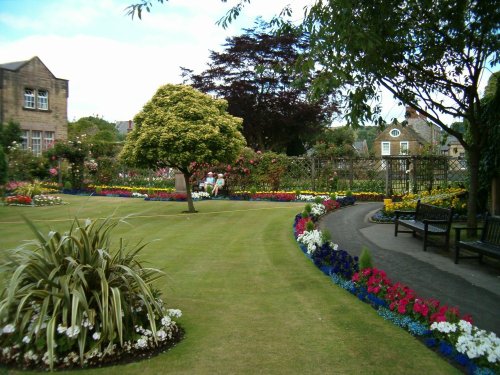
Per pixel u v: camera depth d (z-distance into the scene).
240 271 6.76
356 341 4.13
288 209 14.72
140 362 3.65
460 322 3.82
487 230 6.83
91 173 24.92
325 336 4.25
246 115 33.88
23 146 30.78
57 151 24.11
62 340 3.56
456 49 8.04
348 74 6.24
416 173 18.50
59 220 12.70
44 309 3.50
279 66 6.79
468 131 13.31
